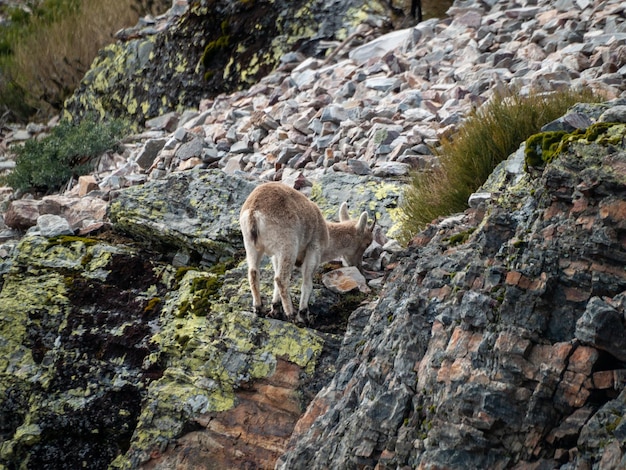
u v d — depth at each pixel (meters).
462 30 57.69
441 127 46.22
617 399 22.02
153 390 32.88
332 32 64.88
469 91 49.34
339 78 57.06
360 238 36.78
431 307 26.75
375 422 25.34
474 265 26.08
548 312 24.02
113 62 72.81
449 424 23.72
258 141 52.31
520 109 40.41
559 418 22.80
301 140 49.91
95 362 34.78
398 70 55.47
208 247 38.69
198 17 69.19
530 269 24.52
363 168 43.84
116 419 33.53
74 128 62.28
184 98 67.56
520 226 26.08
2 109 78.88
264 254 33.19
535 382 23.08
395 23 64.06
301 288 33.88
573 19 53.97
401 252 32.81
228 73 66.38
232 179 41.25
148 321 35.38
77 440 33.97
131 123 69.12
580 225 24.52
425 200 38.31
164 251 40.50
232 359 32.16
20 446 33.66
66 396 34.25
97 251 38.28
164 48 70.31
